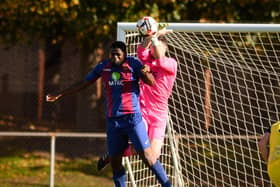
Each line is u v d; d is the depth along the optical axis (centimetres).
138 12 5153
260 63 3353
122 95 2545
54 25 5597
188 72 3225
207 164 3494
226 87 3506
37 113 6769
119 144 2603
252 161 3447
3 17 5400
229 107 3269
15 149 5925
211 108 3309
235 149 3531
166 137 3150
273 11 5228
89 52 5981
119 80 2542
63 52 6500
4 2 5131
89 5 5172
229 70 3481
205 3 5234
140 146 2558
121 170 2661
